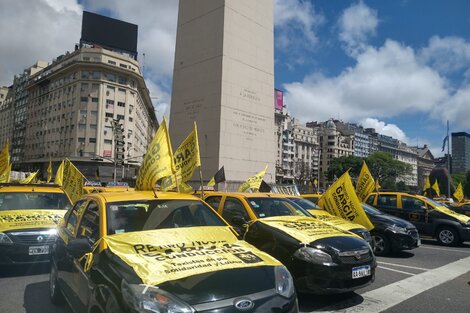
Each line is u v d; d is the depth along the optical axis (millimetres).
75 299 4188
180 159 7902
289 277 3641
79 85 76062
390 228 10125
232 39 31172
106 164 75312
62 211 8305
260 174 14117
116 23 80625
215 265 3494
